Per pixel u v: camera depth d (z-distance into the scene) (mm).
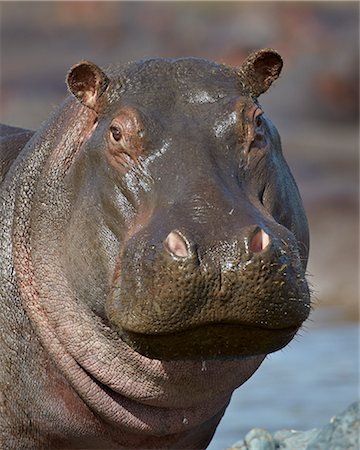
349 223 70062
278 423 37625
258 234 19281
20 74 110125
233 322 19391
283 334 19859
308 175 83188
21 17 129625
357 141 96562
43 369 23297
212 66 22453
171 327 19438
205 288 19109
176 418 23188
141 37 126688
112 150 21562
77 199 22484
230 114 21312
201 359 20125
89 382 22906
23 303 23281
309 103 109125
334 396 40656
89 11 131250
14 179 24203
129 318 19812
